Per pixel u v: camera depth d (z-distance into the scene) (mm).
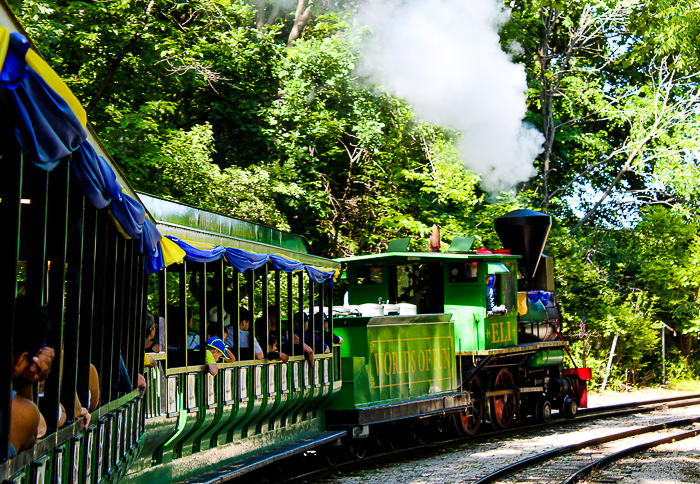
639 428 13820
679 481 9117
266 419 8625
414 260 13789
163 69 15922
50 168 2865
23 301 2947
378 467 10414
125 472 5348
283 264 8523
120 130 14359
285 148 19453
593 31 27500
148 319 6609
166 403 6242
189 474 7035
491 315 13734
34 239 2988
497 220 16828
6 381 2613
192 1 17078
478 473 9648
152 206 6219
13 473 2721
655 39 16016
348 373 10516
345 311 11539
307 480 9305
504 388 14742
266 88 19797
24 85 2494
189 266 7145
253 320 8109
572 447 11695
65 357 3627
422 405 11742
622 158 29094
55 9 13688
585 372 17547
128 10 14750
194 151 15117
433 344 12562
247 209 15469
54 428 3316
